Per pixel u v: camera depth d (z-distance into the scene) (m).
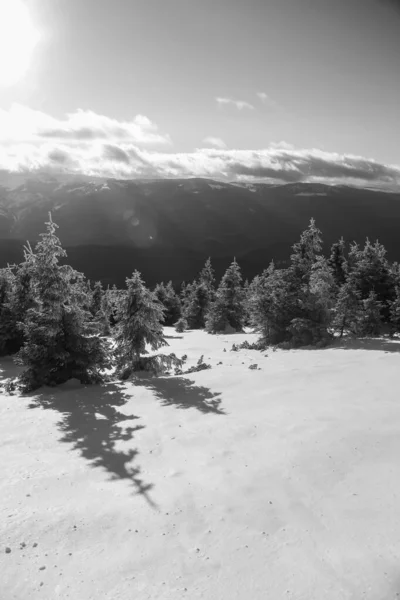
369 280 34.22
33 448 10.66
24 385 18.08
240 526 6.74
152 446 10.55
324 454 9.19
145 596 5.20
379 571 5.44
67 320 18.20
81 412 13.79
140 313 19.80
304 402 13.06
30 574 5.67
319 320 27.00
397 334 29.84
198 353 26.98
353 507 7.05
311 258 31.86
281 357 21.73
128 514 7.20
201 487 8.15
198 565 5.80
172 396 15.22
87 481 8.61
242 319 48.66
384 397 12.79
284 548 6.09
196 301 64.12
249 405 13.36
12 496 7.97
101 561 5.94
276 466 8.86
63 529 6.76
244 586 5.33
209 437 10.87
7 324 28.31
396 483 7.68
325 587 5.23
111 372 22.44
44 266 18.11
